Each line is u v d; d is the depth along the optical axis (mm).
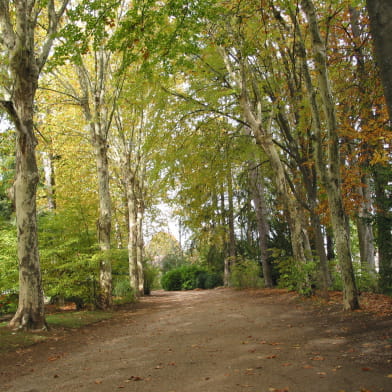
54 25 11008
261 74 16109
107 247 15695
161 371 5535
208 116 17250
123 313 15164
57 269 14727
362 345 6223
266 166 21031
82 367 6156
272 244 23000
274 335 7953
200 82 16141
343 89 13016
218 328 9508
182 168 17734
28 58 10242
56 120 21484
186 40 8695
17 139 10281
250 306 13797
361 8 13203
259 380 4738
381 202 12242
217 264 33375
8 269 13078
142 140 24016
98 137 16609
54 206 22797
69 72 19281
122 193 30859
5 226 15359
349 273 10078
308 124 14648
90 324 11961
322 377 4680
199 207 20562
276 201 24109
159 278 45406
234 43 12984
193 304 17359
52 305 19828
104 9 7844
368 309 9555
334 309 10586
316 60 9945
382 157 10914
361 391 4070
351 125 12414
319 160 10719
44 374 5828
